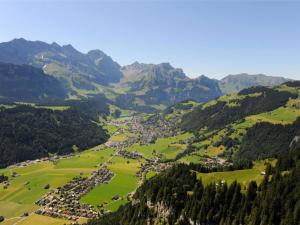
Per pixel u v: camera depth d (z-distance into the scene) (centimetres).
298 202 16325
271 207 16675
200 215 18212
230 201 18538
